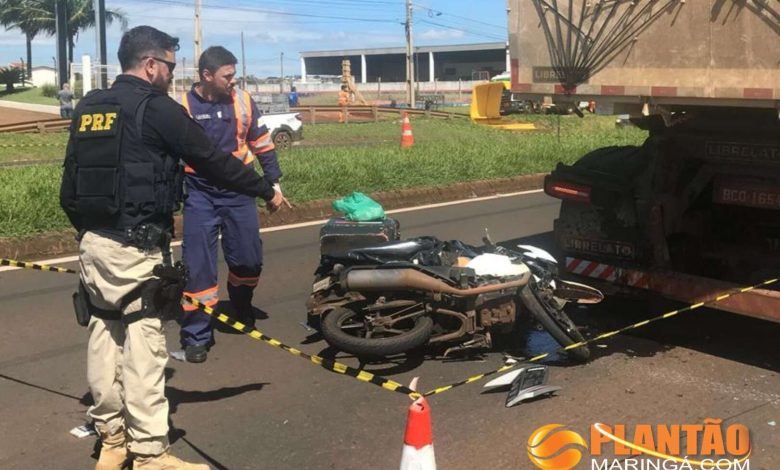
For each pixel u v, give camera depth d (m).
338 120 32.09
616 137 18.52
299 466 3.70
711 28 4.51
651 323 5.78
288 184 10.79
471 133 25.02
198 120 4.99
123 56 3.39
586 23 5.05
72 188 3.36
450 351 4.99
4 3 59.00
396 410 4.32
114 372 3.49
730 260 5.47
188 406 4.38
